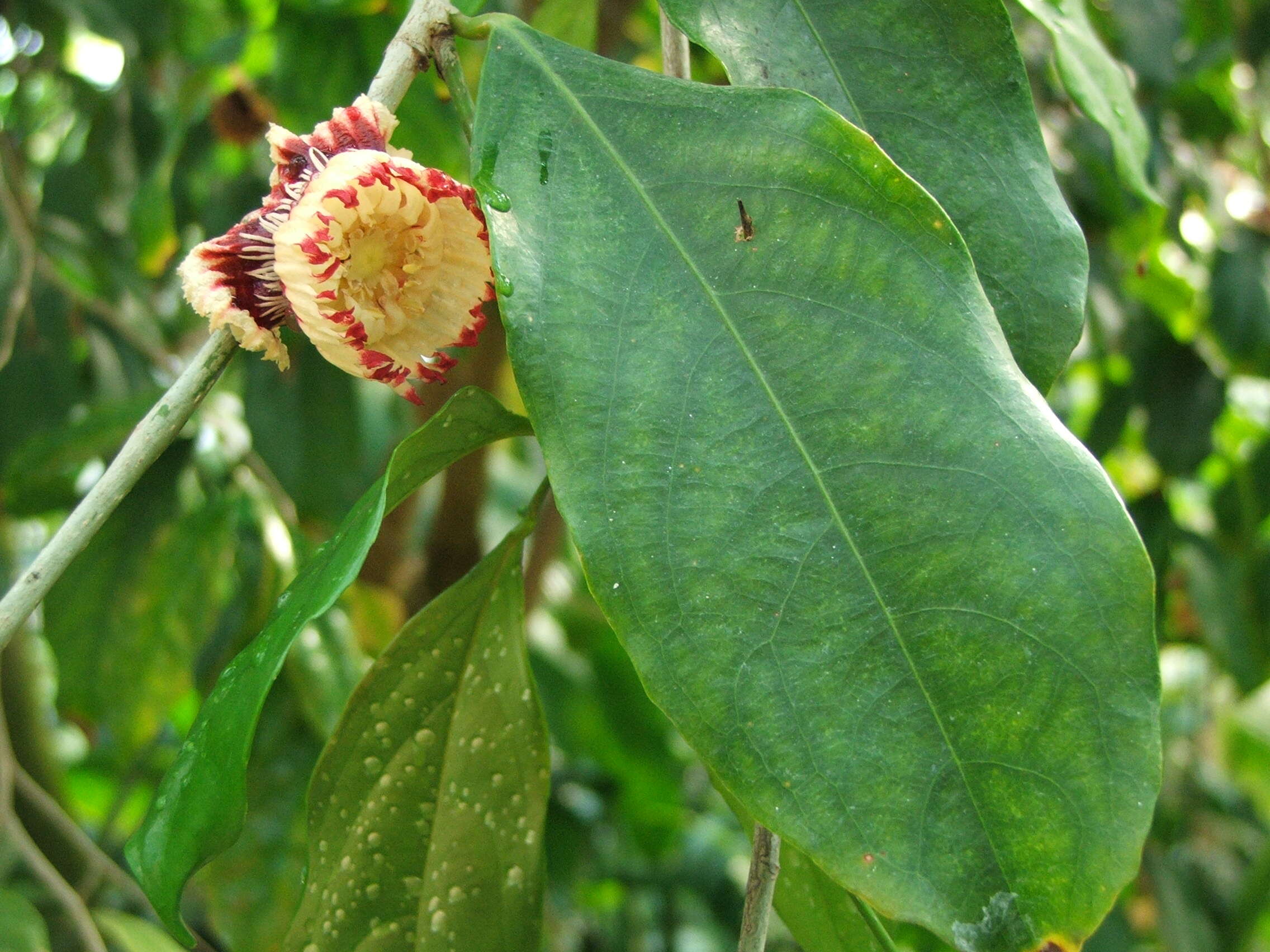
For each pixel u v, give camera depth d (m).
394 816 0.27
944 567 0.18
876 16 0.25
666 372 0.19
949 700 0.18
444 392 0.56
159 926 0.52
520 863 0.27
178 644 0.46
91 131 0.57
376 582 0.58
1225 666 0.59
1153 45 0.49
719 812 0.87
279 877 0.42
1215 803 0.73
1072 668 0.18
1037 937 0.17
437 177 0.22
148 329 0.55
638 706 0.74
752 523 0.19
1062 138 0.49
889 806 0.18
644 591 0.18
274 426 0.46
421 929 0.27
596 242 0.20
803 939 0.28
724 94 0.21
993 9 0.25
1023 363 0.24
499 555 0.26
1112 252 0.54
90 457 0.46
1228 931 0.64
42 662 0.58
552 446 0.19
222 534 0.47
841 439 0.19
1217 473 0.71
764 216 0.20
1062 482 0.19
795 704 0.18
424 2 0.23
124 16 0.54
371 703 0.26
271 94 0.49
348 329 0.22
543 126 0.21
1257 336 0.56
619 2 0.58
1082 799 0.17
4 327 0.48
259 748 0.43
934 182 0.24
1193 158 0.57
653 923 0.81
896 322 0.20
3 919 0.28
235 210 0.51
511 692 0.27
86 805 0.70
